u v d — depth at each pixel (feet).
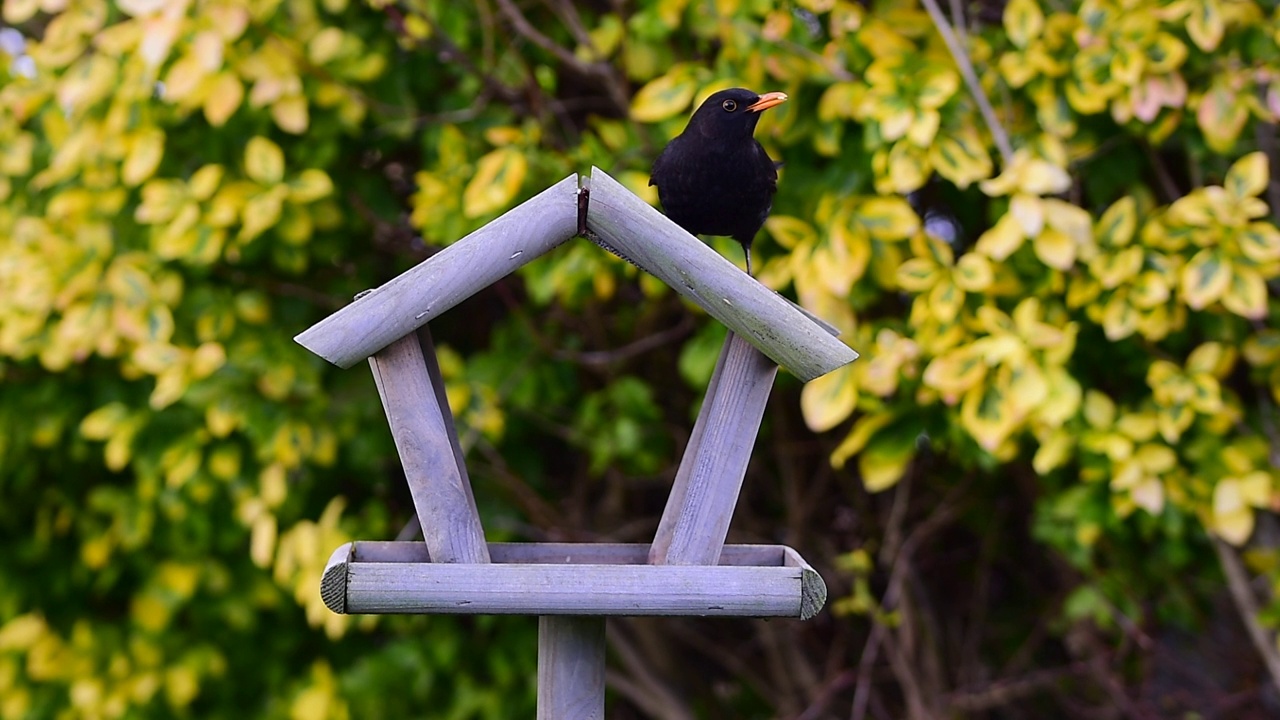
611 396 24.22
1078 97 18.79
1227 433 20.27
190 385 22.00
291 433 22.40
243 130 22.99
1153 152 20.12
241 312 23.15
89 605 27.66
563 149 22.44
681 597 11.27
